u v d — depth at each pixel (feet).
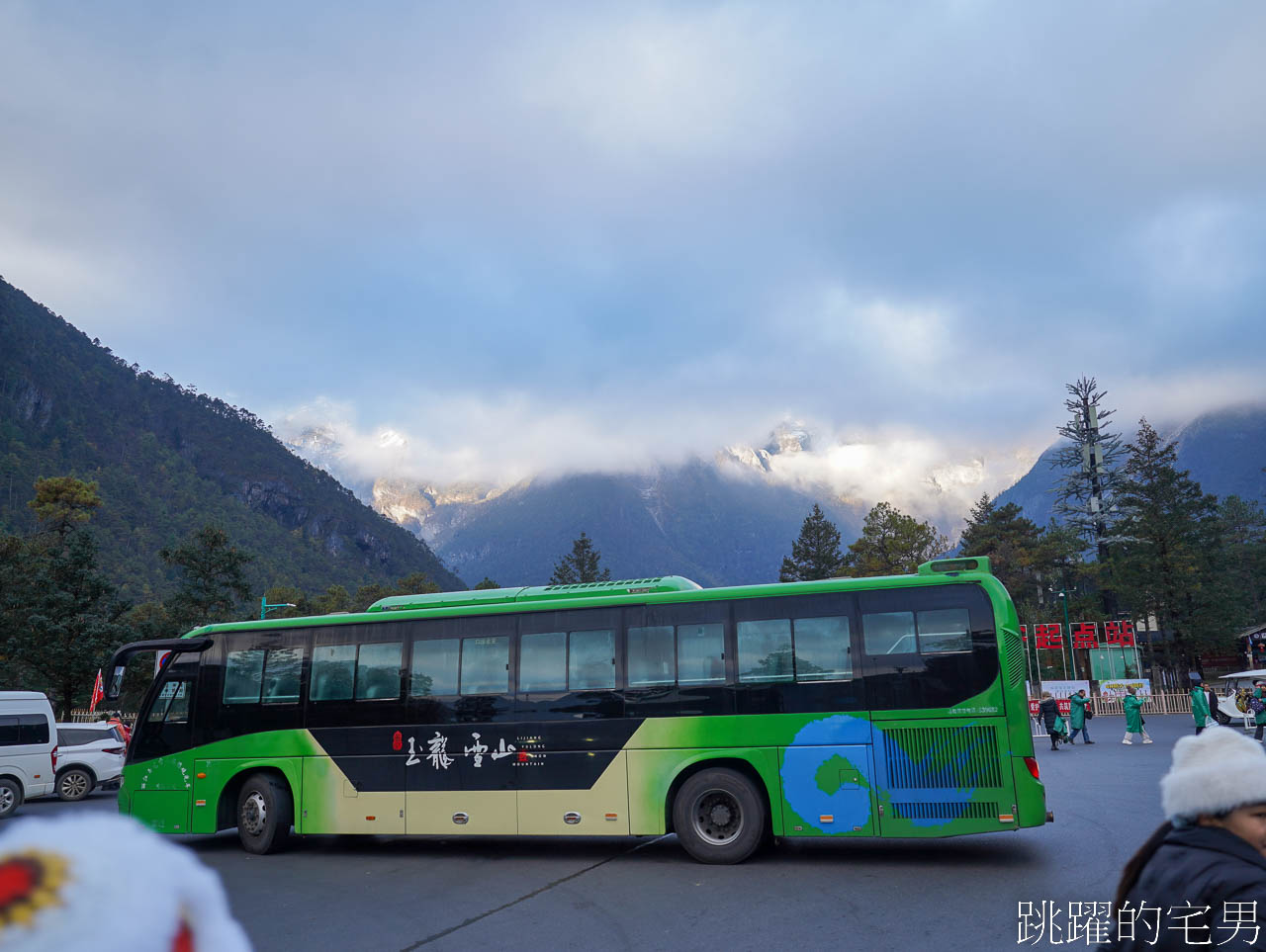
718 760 39.40
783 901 31.35
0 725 68.49
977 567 38.75
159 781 46.39
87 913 3.73
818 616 39.34
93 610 152.15
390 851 45.37
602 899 32.86
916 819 36.55
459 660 43.39
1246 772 9.13
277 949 27.89
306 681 45.29
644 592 42.42
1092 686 159.53
